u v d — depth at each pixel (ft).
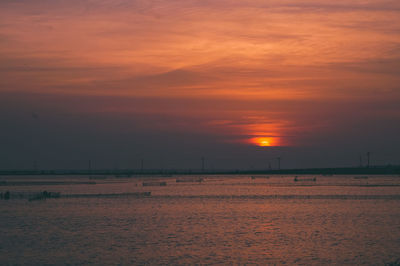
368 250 141.38
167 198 330.34
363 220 207.10
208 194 371.35
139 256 135.03
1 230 182.39
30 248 146.82
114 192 403.13
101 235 170.09
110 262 128.16
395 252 138.72
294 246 147.64
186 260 129.80
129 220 210.59
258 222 202.18
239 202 297.12
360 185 499.92
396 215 224.94
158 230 181.27
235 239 160.56
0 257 134.82
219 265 124.16
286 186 491.31
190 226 191.21
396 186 474.49
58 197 336.90
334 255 135.03
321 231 176.86
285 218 215.10
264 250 142.10
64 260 130.82
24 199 323.98
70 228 187.11
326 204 280.10
